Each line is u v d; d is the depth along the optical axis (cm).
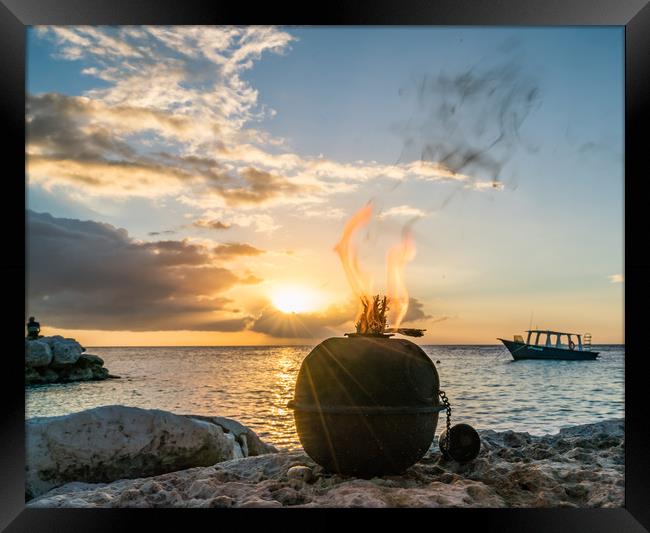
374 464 403
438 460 475
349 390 394
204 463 538
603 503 384
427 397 406
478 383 2455
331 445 400
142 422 518
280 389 2606
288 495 386
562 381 2444
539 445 557
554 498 397
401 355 407
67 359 2616
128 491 409
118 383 2805
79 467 494
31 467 483
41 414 2223
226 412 1909
